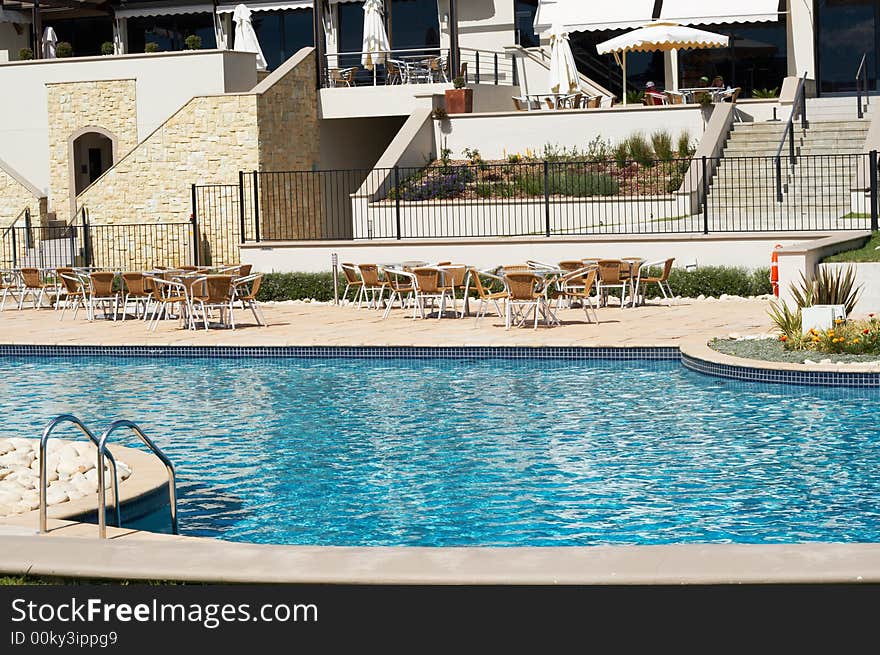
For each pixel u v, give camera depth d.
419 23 36.66
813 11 33.75
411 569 6.54
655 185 28.02
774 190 26.88
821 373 14.41
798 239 22.72
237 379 16.66
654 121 30.11
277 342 18.55
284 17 38.09
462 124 31.44
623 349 16.98
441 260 24.81
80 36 40.12
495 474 11.01
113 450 11.50
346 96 32.66
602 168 29.36
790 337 16.12
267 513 9.88
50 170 32.97
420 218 28.08
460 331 19.20
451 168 29.03
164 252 29.97
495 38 36.06
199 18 38.44
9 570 6.82
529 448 12.01
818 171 27.36
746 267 23.05
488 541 8.98
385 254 25.20
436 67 33.53
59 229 31.36
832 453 11.39
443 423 13.32
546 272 19.19
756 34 34.56
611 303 22.52
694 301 22.39
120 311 24.09
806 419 12.87
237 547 7.12
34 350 19.30
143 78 31.81
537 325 19.30
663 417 13.25
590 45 36.28
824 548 6.68
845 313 16.38
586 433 12.60
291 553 6.93
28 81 32.94
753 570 6.30
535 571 6.43
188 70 31.39
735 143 28.86
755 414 13.20
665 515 9.54
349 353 18.11
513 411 13.88
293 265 25.91
